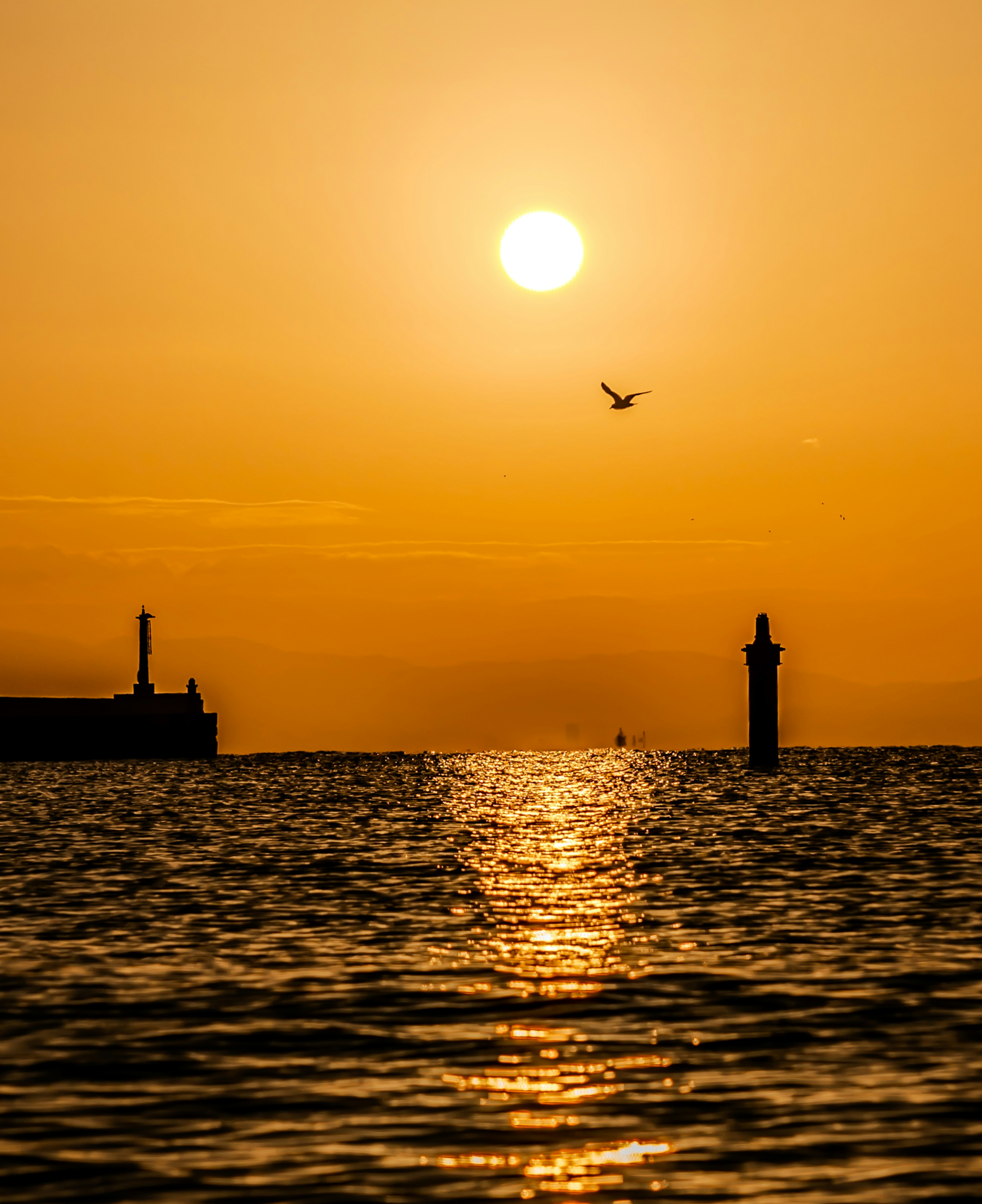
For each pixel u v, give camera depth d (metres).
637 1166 63.56
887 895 143.25
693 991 98.44
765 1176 62.09
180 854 192.12
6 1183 62.09
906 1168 62.75
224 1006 94.81
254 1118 70.62
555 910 136.88
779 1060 80.12
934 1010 91.50
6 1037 86.69
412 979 103.38
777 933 121.19
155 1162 64.44
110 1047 84.12
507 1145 66.38
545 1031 87.69
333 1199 60.09
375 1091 74.94
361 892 151.00
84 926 127.69
